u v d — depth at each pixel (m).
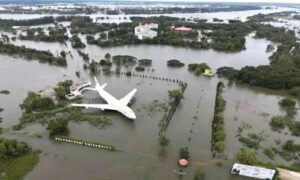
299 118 133.75
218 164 96.12
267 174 89.19
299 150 106.00
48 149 104.25
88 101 148.38
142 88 168.38
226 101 152.25
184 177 89.88
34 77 187.75
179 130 119.56
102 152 102.69
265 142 112.25
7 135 113.56
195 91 165.38
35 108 135.62
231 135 116.56
